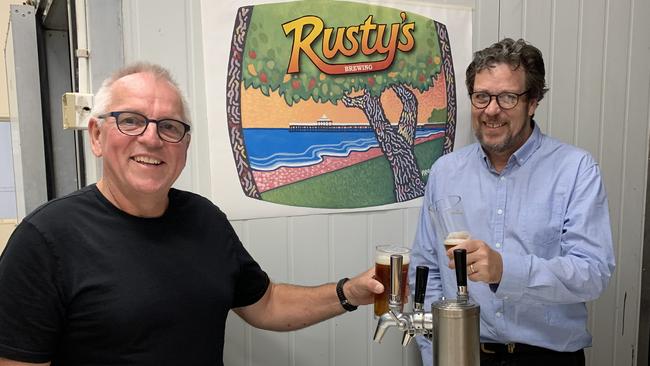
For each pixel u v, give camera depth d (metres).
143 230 1.08
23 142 2.19
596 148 1.99
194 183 1.46
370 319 1.72
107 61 1.39
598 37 1.95
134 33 1.38
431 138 1.76
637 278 2.09
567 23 1.90
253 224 1.54
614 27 1.97
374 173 1.68
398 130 1.70
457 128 1.80
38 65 2.21
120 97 1.01
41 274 0.96
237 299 1.31
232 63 1.47
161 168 1.04
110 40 1.39
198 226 1.18
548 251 1.42
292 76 1.54
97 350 1.00
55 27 2.35
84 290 0.98
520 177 1.47
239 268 1.26
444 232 1.13
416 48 1.70
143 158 1.02
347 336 1.69
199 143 1.46
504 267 1.19
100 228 1.04
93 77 1.38
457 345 0.79
